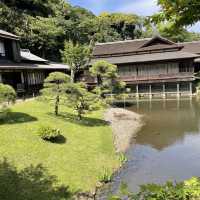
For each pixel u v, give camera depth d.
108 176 10.14
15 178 8.71
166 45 36.72
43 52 44.34
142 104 28.59
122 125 18.89
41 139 12.15
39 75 29.22
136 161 12.30
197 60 37.53
